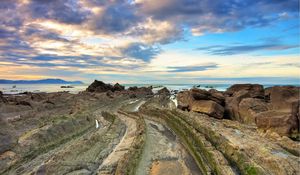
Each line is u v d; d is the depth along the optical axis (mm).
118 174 18031
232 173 16172
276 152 22016
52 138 30047
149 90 142500
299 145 22859
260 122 30609
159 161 21547
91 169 20922
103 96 90438
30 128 35969
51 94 84562
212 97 47094
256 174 15781
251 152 20094
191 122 31594
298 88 36062
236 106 43969
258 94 47625
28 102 55438
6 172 20922
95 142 28328
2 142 23203
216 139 23375
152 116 49156
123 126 41844
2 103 52438
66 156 22203
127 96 108000
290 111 30547
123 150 25984
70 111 56594
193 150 23141
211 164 18797
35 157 25062
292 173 16312
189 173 18828
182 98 68688
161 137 30625
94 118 51375
